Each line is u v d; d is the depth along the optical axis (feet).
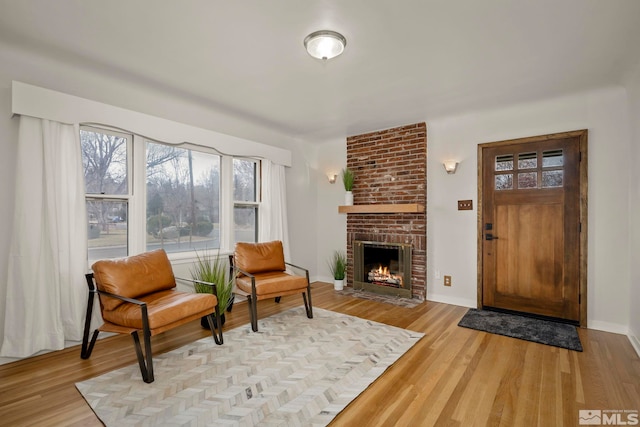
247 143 13.55
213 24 6.64
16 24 6.67
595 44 7.33
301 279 11.15
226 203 13.19
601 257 10.17
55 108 8.29
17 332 7.77
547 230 11.08
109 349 8.61
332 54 7.32
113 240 10.06
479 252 12.37
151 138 10.43
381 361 7.89
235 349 8.61
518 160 11.63
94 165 9.62
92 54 7.98
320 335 9.60
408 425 5.55
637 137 8.83
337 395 6.42
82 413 5.86
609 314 10.05
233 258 11.94
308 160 17.13
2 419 5.65
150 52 7.86
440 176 13.30
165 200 11.46
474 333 9.75
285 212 15.20
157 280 9.16
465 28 6.72
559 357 8.13
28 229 7.91
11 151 7.92
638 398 6.33
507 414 5.84
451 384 6.86
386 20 6.44
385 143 14.71
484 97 10.69
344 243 16.56
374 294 14.56
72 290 8.64
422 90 10.10
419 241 13.61
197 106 11.71
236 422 5.59
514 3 5.89
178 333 9.83
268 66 8.55
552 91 10.12
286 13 6.23
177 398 6.32
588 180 10.36
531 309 11.37
